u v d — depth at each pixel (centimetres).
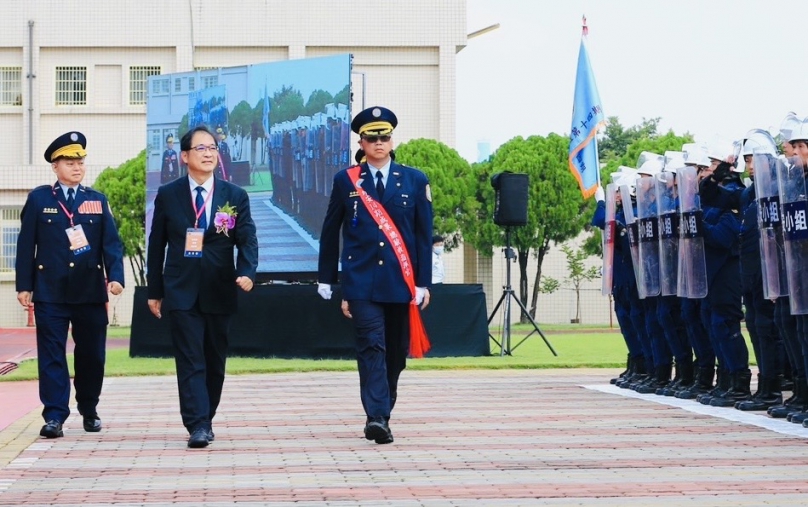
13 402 1199
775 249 919
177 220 836
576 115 1755
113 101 4309
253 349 1825
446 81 4266
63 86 4312
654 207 1171
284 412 1061
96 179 3822
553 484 659
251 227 852
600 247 3769
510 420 973
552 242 4016
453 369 1612
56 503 614
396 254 841
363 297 834
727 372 1084
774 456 759
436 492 636
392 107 4284
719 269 1070
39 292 893
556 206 3566
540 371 1575
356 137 3462
